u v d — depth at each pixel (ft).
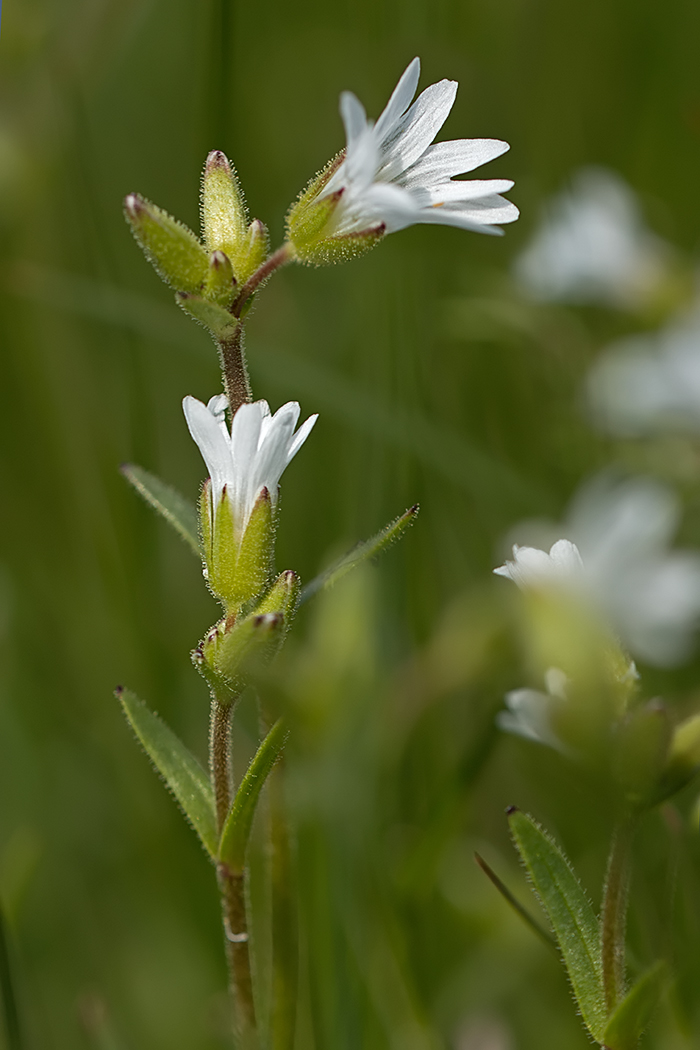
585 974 0.70
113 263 0.94
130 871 0.87
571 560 0.71
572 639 0.70
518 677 0.82
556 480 0.93
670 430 0.92
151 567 0.90
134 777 0.88
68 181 1.03
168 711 0.89
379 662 0.83
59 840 0.88
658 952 0.76
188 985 0.84
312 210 0.71
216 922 0.84
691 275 1.03
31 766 0.89
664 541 0.76
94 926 0.87
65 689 0.91
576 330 1.01
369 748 0.80
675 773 0.69
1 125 1.05
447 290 0.98
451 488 0.89
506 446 0.97
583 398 0.94
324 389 0.89
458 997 0.81
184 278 0.71
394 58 1.02
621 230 1.04
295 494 0.93
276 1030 0.73
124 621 0.90
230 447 0.70
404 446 0.88
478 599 0.83
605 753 0.69
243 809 0.70
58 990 0.85
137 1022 0.84
